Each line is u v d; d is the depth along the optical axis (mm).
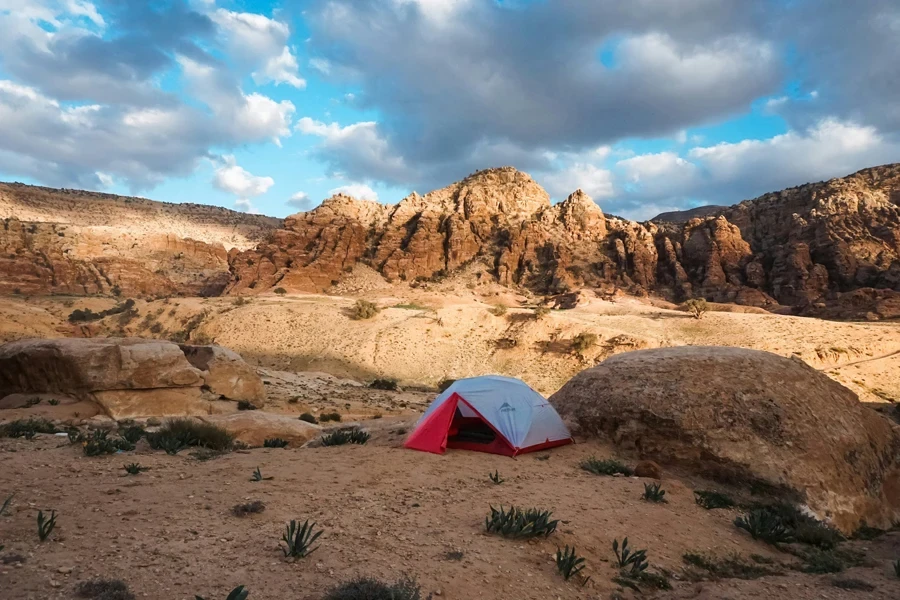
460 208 193000
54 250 141750
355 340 83000
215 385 25969
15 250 139750
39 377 20719
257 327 90188
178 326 96500
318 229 175875
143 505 6707
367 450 11805
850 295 110625
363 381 68062
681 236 168250
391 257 169625
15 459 8922
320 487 8258
